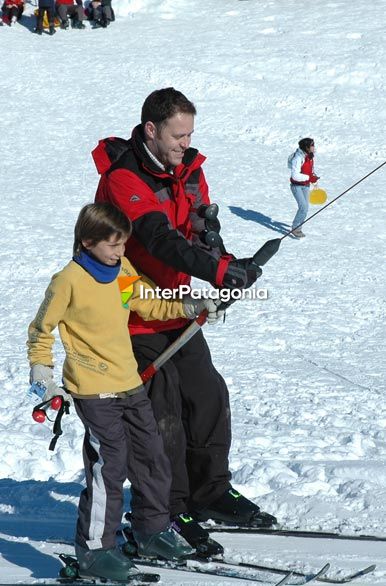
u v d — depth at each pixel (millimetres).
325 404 19047
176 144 9219
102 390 8805
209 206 9586
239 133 54281
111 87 60125
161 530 9359
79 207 40875
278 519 10953
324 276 32750
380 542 10133
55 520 11547
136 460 9219
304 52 64812
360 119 56312
